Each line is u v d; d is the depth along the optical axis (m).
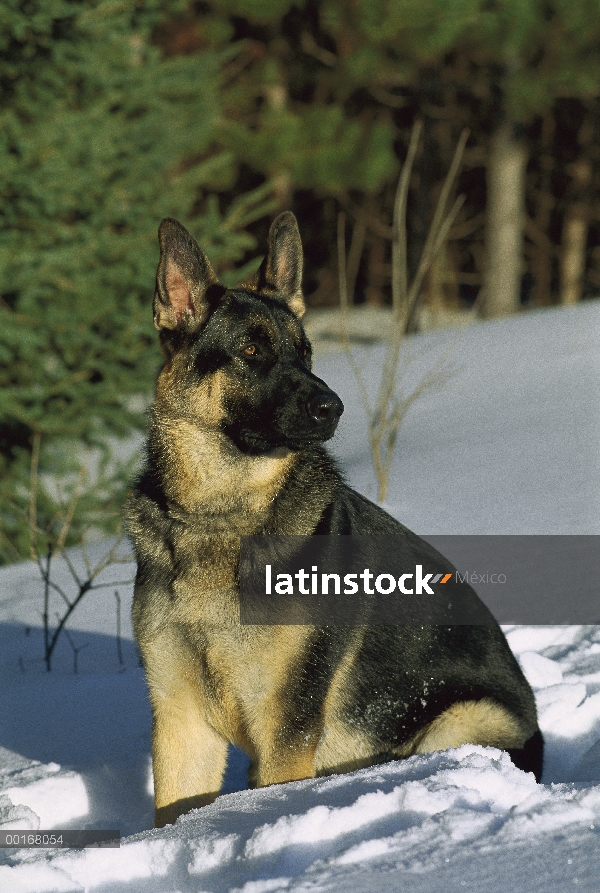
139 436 10.03
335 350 16.22
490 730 3.80
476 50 15.06
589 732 4.23
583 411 8.39
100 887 2.83
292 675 3.47
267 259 4.13
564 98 21.33
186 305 3.78
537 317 12.16
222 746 3.76
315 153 16.02
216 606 3.48
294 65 18.05
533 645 4.94
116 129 9.23
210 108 12.38
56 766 4.10
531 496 6.74
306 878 2.43
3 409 8.41
